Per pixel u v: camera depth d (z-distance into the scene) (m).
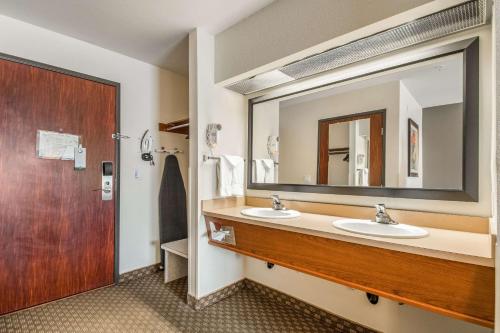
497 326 0.69
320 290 1.98
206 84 2.20
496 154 0.67
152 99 2.89
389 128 1.68
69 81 2.26
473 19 1.31
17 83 2.01
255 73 2.01
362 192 1.76
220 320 1.96
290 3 1.72
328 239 1.38
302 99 2.12
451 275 1.05
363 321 1.76
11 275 1.98
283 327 1.89
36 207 2.09
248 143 2.48
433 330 1.50
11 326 1.83
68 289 2.25
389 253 1.19
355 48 1.62
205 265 2.17
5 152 1.96
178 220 3.03
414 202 1.55
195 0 1.80
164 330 1.83
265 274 2.35
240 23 2.05
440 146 1.48
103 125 2.46
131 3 1.84
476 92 1.36
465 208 1.39
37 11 1.95
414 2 1.25
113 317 1.97
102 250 2.44
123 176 2.63
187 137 3.20
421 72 1.56
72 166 2.27
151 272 2.84
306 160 2.09
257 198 2.38
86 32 2.24
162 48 2.53
